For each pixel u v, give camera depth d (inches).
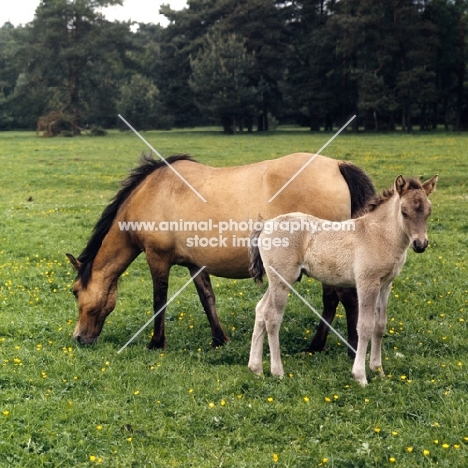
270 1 2672.2
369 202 275.3
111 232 335.0
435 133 2169.0
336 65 2591.0
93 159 1333.7
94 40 2746.1
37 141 2107.5
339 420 229.8
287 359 299.9
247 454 210.1
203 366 290.5
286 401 248.1
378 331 271.7
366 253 259.6
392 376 267.6
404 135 2059.5
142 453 211.0
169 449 214.2
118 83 3267.7
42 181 969.5
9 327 339.9
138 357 305.7
